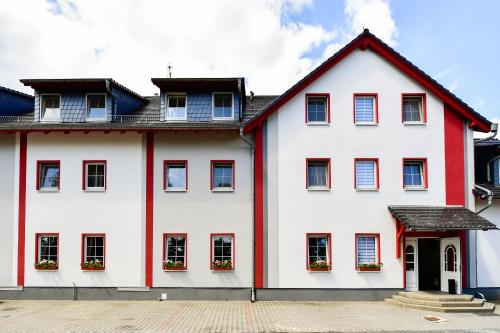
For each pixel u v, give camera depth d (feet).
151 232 51.72
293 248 50.78
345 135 52.21
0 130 50.67
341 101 52.65
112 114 54.70
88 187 53.16
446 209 50.60
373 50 53.36
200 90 54.65
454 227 44.73
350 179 51.65
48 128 50.65
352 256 50.52
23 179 52.60
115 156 52.85
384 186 51.57
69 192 52.42
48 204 52.24
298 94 52.75
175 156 52.75
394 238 50.78
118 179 52.54
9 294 51.16
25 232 51.93
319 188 51.62
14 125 52.60
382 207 51.29
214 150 52.75
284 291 50.19
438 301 45.34
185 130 50.55
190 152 52.75
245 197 51.98
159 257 51.29
